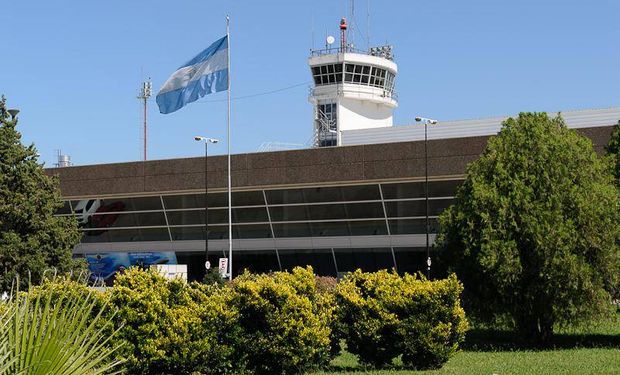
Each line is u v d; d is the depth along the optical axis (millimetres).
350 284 17250
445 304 16719
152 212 56250
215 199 53656
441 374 15445
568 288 22312
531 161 23281
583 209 22562
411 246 48219
